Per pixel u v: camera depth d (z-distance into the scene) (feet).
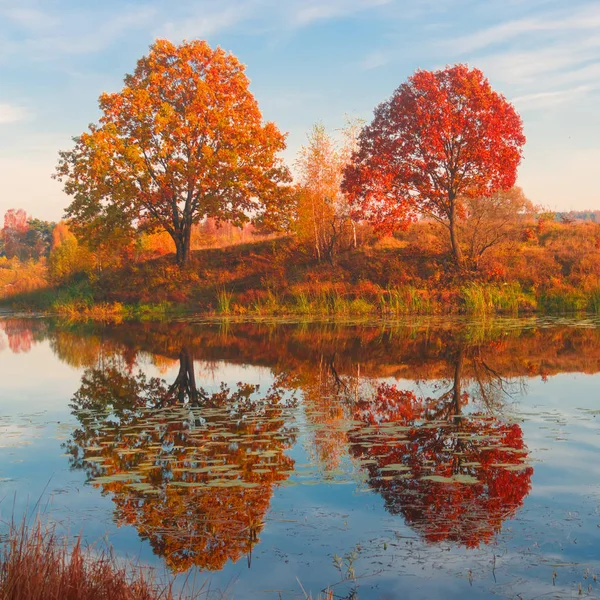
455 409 29.04
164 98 111.65
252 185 112.06
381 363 44.19
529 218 114.11
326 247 110.63
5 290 155.02
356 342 56.75
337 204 108.88
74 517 16.72
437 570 13.43
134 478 19.67
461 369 40.70
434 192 95.81
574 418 26.71
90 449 23.20
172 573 13.58
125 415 29.35
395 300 90.12
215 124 107.96
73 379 40.68
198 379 39.37
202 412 29.55
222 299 99.30
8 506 17.52
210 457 21.85
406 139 95.55
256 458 21.63
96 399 33.65
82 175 108.78
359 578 13.17
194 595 12.57
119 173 106.42
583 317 77.15
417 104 92.84
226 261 117.50
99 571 12.48
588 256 94.99
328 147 108.88
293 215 111.55
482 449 22.21
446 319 77.77
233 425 26.68
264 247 120.26
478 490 18.13
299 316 87.97
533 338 56.70
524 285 92.12
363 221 111.04
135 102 106.73
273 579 13.21
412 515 16.40
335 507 17.02
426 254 102.27
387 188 96.68
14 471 20.66
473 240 97.91
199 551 14.67
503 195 103.81
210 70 111.24
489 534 15.14
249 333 66.90
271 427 26.14
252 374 40.83
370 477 19.45
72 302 115.75
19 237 329.11
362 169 97.35
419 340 57.00
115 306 108.58
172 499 17.88
